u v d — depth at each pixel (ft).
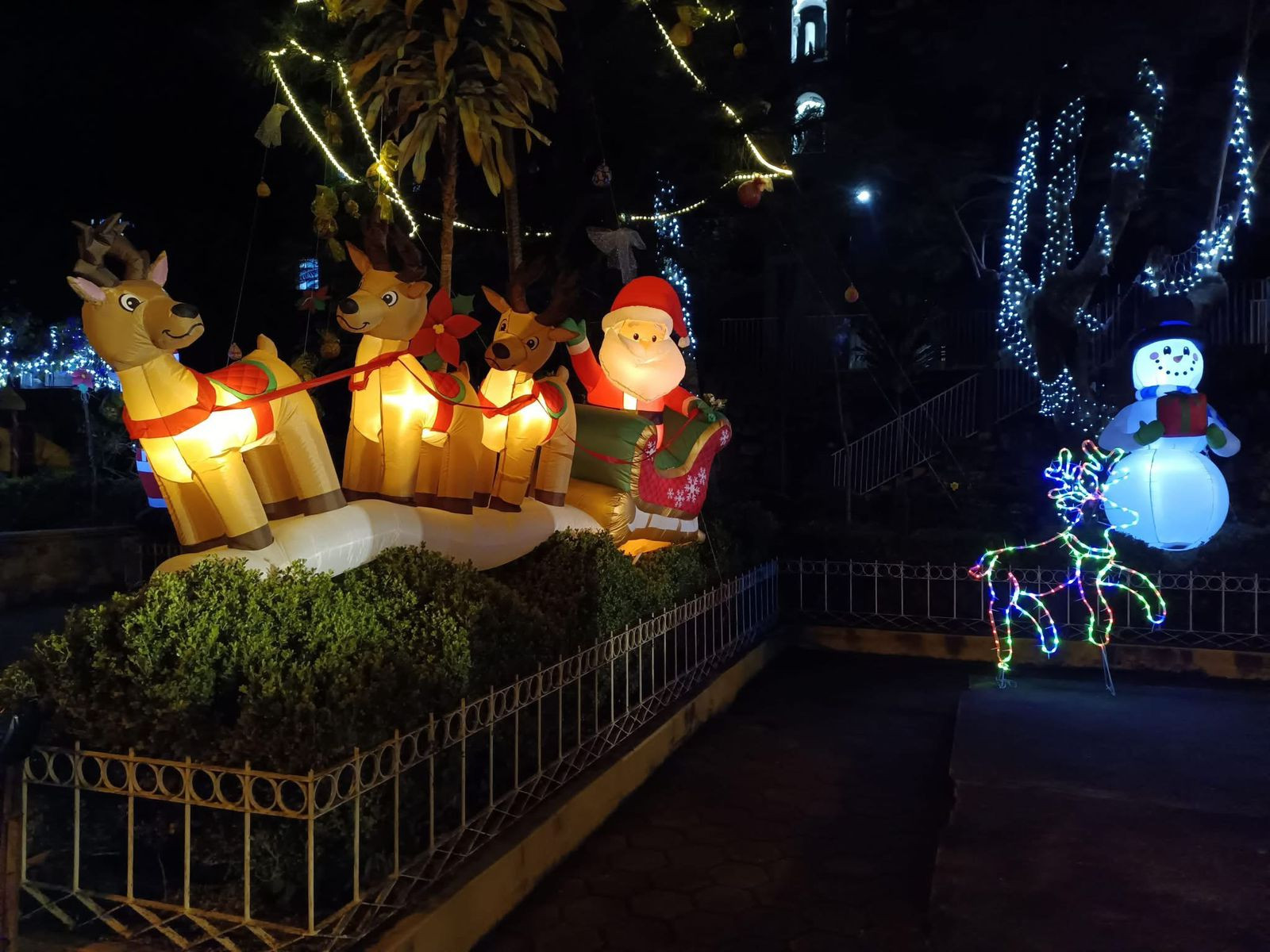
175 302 16.25
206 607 14.33
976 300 65.26
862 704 27.66
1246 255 60.95
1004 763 21.08
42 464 59.62
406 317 19.34
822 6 63.21
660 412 29.63
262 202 49.55
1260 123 47.80
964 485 54.39
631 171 43.45
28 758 12.91
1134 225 58.18
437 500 21.35
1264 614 31.63
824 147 52.65
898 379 57.88
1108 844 16.92
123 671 13.57
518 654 17.25
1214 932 13.99
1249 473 49.34
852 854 17.62
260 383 17.57
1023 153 48.16
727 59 41.73
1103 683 29.30
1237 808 18.43
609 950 14.28
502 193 42.14
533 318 22.65
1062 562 33.65
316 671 13.55
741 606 31.32
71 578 43.93
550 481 24.54
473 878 14.19
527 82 22.67
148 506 46.80
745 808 19.75
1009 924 14.28
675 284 47.50
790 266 65.92
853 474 57.31
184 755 12.86
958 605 34.73
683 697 24.84
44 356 59.62
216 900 12.94
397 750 12.97
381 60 22.45
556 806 17.11
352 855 12.89
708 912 15.44
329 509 18.79
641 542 28.50
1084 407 47.21
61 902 13.55
